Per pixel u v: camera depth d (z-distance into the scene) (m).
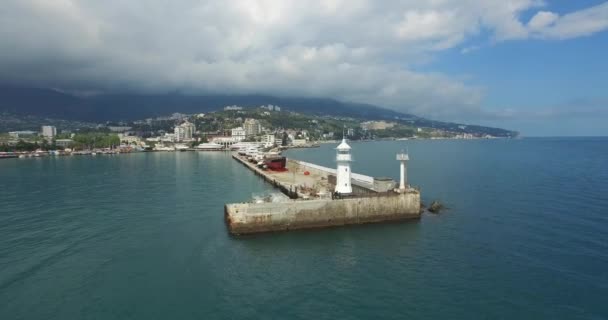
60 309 31.67
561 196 75.38
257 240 49.81
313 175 107.44
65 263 41.19
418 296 33.91
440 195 78.31
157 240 49.22
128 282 36.59
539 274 38.06
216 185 97.94
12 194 84.50
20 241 48.78
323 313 30.98
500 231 52.41
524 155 199.38
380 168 136.12
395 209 59.62
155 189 91.19
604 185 88.19
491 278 37.34
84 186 96.69
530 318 30.30
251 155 188.62
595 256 42.38
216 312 31.27
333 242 49.09
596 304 32.19
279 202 54.09
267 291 34.88
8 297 33.50
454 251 44.94
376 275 38.31
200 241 48.97
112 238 49.97
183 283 36.47
